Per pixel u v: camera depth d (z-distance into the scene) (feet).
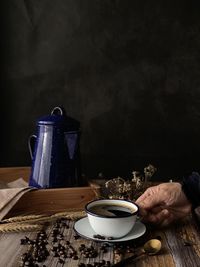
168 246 3.13
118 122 7.25
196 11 7.03
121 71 7.14
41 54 7.09
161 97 7.20
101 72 7.14
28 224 3.48
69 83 7.16
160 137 7.29
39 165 4.23
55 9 7.01
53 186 4.17
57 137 4.20
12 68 7.10
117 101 7.20
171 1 7.01
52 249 2.99
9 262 2.79
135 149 7.32
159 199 3.61
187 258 2.90
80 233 3.14
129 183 4.24
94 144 7.29
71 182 4.25
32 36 7.05
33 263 2.75
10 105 7.18
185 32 7.07
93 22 7.05
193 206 3.89
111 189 4.23
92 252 2.92
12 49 7.06
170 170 7.34
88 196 4.01
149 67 7.13
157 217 3.52
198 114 7.23
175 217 3.66
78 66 7.13
